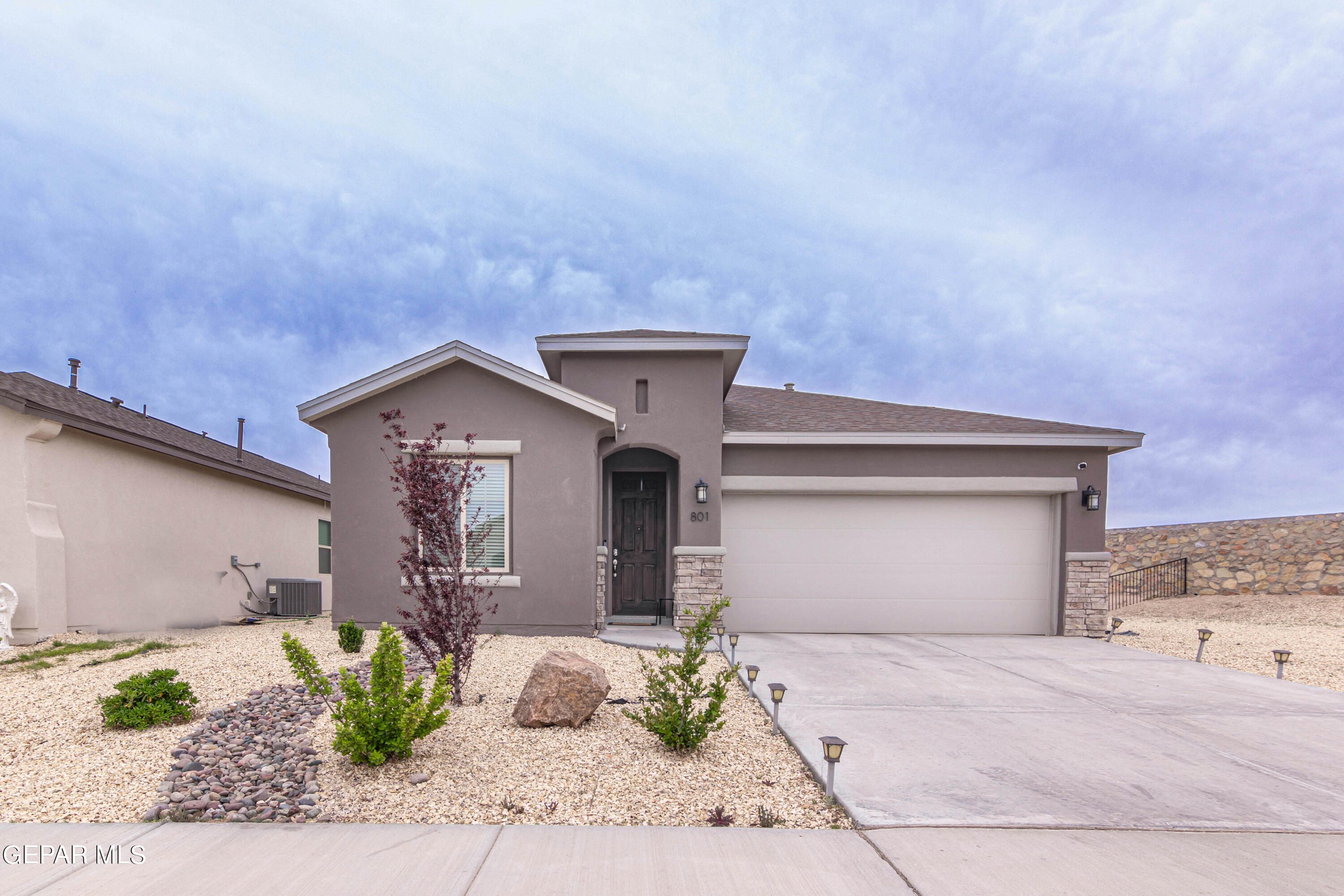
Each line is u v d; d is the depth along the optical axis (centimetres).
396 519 945
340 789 405
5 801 386
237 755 453
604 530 1132
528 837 351
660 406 1080
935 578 1130
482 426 959
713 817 378
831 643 995
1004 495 1138
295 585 1368
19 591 870
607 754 471
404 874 309
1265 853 342
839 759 435
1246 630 1195
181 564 1163
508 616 944
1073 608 1103
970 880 309
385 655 450
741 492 1130
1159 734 544
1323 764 479
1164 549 1867
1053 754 493
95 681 626
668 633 989
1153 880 312
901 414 1280
